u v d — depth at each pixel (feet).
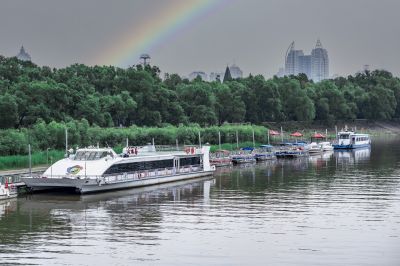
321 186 315.58
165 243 189.47
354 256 174.91
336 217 227.20
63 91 522.47
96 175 287.48
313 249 182.29
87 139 461.37
